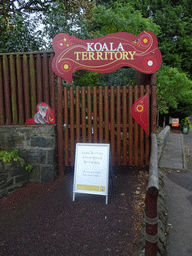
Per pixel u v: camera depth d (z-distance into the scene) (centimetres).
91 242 280
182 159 773
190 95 1619
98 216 336
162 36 1939
